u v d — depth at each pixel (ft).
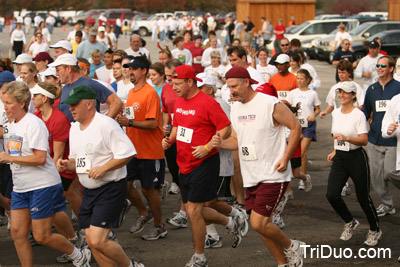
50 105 23.20
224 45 139.64
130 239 26.09
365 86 43.06
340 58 55.77
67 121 23.36
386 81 27.78
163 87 29.99
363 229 27.04
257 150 20.51
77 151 19.74
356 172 24.48
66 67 24.93
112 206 19.69
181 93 21.95
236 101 20.97
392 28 107.04
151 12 308.60
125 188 20.17
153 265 22.94
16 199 20.53
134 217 29.48
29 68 27.99
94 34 48.88
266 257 23.66
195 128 21.97
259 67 42.27
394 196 32.55
